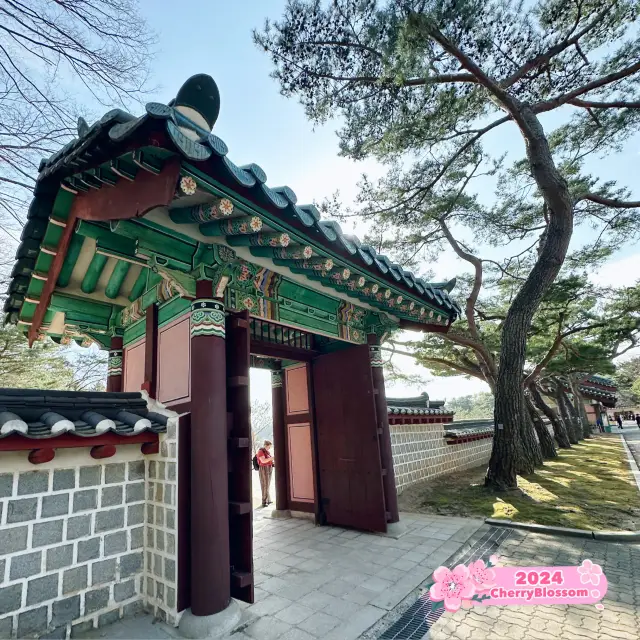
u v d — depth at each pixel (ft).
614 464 32.17
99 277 14.94
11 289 13.94
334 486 19.43
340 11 23.53
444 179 36.63
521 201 38.19
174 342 12.94
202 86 11.80
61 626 9.57
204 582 9.94
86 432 9.80
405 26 19.77
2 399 10.16
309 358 21.11
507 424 23.85
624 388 139.13
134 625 10.25
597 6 25.43
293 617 10.41
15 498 9.29
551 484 23.70
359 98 27.45
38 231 11.32
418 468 28.86
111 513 10.94
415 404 34.09
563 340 42.14
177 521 10.48
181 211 10.16
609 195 35.45
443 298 19.63
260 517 22.45
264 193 9.20
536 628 9.46
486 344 41.29
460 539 16.07
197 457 10.62
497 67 26.73
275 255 11.98
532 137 25.03
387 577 12.77
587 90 26.61
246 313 12.93
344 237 13.29
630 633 8.96
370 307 19.33
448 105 25.35
